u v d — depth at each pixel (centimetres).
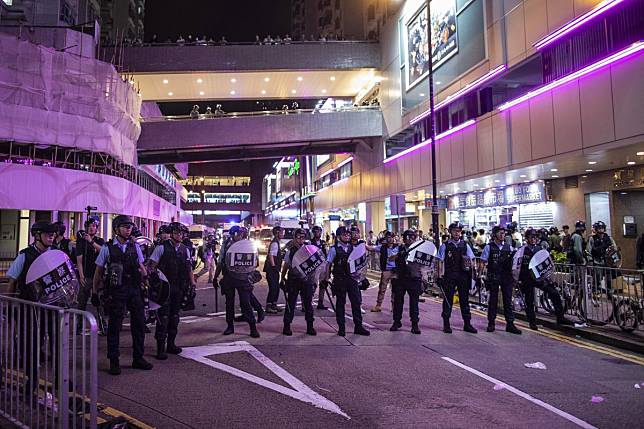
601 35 1343
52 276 506
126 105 2489
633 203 1611
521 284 925
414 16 2636
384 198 3200
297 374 595
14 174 1933
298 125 3075
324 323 963
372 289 1633
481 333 872
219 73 3108
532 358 692
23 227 2350
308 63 3136
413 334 855
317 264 829
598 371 626
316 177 5219
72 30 2461
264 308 1155
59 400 368
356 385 554
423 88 2508
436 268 880
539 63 1631
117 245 594
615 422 448
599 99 1310
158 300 643
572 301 940
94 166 2297
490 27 1891
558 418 457
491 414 465
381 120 3144
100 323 837
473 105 2055
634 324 792
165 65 3017
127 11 6506
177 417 447
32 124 2005
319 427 429
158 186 4503
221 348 729
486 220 2311
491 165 1844
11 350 436
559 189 1839
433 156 1609
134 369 605
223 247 1030
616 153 1338
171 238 698
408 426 433
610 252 1111
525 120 1631
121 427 405
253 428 424
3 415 432
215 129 2988
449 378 585
